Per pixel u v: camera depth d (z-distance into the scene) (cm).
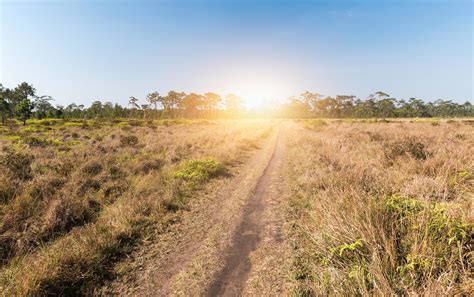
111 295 280
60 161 792
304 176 685
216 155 1056
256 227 433
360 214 320
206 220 475
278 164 963
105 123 3800
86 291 283
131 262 341
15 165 698
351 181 525
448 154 669
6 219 400
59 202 462
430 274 216
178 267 328
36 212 455
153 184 650
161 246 383
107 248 357
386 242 253
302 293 255
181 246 382
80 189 580
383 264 242
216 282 294
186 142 1434
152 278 308
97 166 773
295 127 3188
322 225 351
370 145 1030
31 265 304
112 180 682
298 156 1021
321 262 292
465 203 332
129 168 798
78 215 463
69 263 309
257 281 289
